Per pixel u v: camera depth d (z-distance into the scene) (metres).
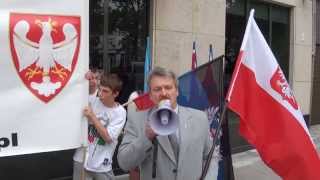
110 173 5.25
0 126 3.31
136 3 8.96
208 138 3.57
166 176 3.35
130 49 8.89
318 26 14.82
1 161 6.93
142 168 3.41
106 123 5.14
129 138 3.38
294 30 13.60
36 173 7.29
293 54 13.62
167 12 9.41
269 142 3.97
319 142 12.45
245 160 10.41
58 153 7.53
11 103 3.32
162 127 2.96
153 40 9.20
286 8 13.45
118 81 5.16
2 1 3.29
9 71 3.32
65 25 3.44
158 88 3.24
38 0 3.37
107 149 5.17
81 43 3.48
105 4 8.39
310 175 3.95
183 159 3.36
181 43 9.70
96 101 5.17
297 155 3.94
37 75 3.38
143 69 9.11
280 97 3.99
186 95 4.99
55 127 3.44
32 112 3.38
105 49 8.42
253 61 3.99
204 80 5.06
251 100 3.98
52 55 3.41
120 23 8.70
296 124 3.98
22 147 3.36
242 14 11.76
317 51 14.93
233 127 11.20
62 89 3.44
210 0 10.38
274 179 8.88
